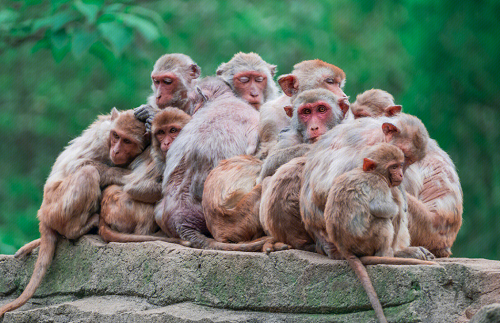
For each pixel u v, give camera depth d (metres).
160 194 10.26
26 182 28.12
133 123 10.55
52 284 10.55
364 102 11.02
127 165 10.76
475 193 23.78
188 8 30.03
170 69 11.62
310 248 8.81
